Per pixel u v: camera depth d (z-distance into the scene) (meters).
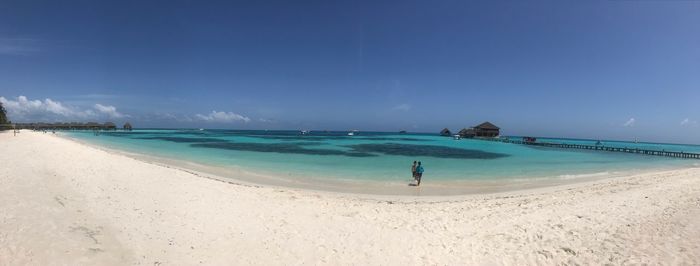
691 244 7.59
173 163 23.28
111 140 56.06
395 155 34.03
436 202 12.77
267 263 6.81
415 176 17.30
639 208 10.93
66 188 11.23
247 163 24.72
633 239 8.05
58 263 6.17
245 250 7.34
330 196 13.45
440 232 8.89
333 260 7.09
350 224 9.41
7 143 30.66
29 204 9.02
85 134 83.50
